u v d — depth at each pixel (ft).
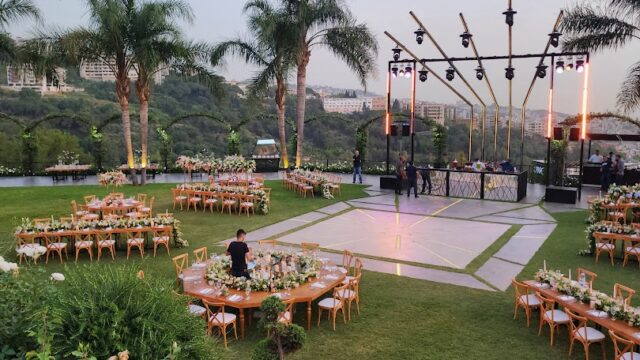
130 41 75.97
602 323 25.21
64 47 70.69
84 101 152.05
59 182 85.46
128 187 79.66
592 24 69.31
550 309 28.63
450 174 74.69
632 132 84.94
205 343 15.52
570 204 67.10
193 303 29.96
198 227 53.98
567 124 83.56
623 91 73.20
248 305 27.89
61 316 13.69
